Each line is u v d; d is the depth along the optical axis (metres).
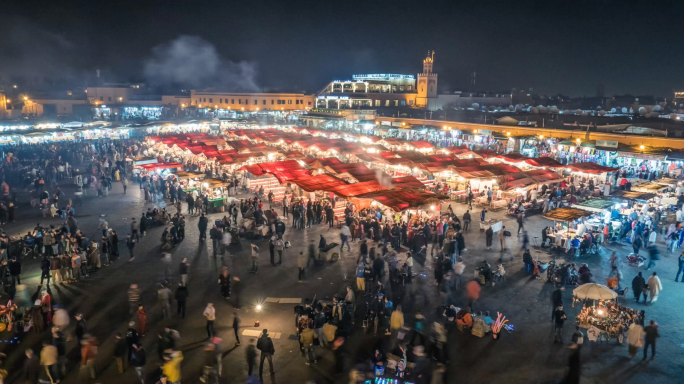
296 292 17.69
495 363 13.02
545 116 67.62
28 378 11.42
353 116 70.25
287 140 49.28
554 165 34.78
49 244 20.70
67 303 16.59
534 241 23.47
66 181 38.25
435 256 21.64
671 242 22.23
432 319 15.58
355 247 22.92
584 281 17.75
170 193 31.66
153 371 12.56
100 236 24.30
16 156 43.88
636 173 39.12
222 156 39.41
